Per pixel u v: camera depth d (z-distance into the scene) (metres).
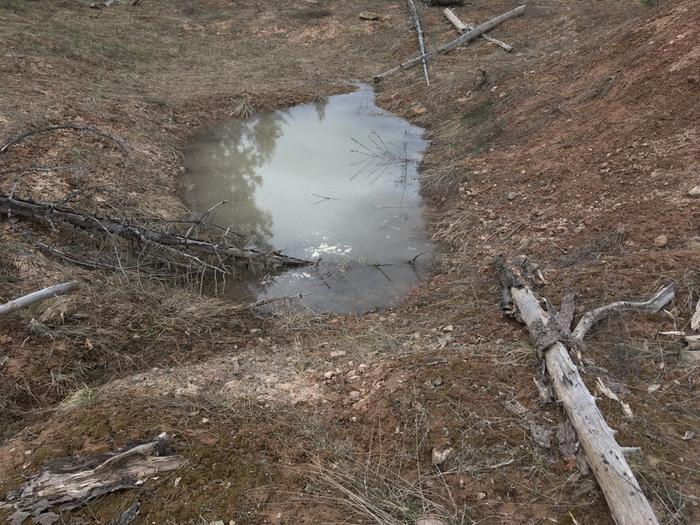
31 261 5.63
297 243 7.21
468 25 14.15
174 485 3.37
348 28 15.56
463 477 3.35
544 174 7.28
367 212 7.86
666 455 3.24
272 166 9.27
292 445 3.75
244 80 12.73
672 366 3.83
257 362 4.93
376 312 5.88
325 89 12.52
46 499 3.22
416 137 10.17
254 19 16.34
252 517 3.19
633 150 6.73
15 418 4.27
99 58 12.40
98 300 5.41
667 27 8.05
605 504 3.05
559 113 8.38
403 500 3.29
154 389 4.41
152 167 8.56
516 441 3.49
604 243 5.47
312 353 5.05
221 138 10.35
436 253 6.81
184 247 6.53
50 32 12.87
